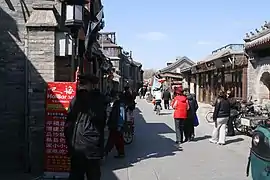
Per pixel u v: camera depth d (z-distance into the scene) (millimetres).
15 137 6461
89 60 9617
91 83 4438
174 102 9742
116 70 37406
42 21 6324
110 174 6254
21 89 6453
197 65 25250
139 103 31219
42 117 6375
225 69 19766
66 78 6512
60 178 5684
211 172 6414
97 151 4316
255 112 10914
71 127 4363
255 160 4219
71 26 5949
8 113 6441
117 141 7609
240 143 9531
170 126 13539
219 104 9398
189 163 7137
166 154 8047
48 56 6355
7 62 6410
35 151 6348
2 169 6438
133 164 7039
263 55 13312
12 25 6402
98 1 11117
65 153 5684
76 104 4391
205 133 11594
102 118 4375
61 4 6496
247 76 15133
